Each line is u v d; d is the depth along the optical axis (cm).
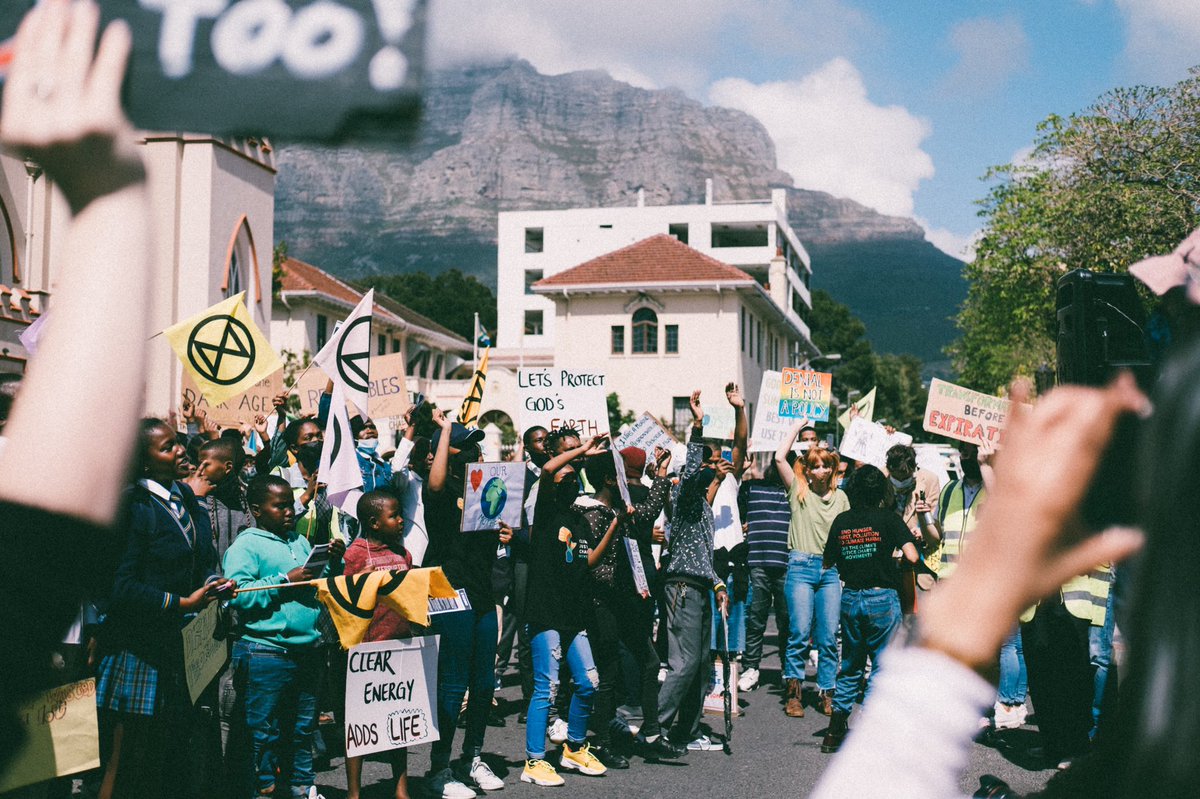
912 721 78
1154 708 82
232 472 751
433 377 5891
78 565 89
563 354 4241
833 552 799
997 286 4081
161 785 502
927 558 930
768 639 1384
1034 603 79
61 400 86
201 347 842
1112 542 78
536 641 717
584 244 7538
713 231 7675
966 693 79
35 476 85
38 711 408
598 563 742
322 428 841
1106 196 2373
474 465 680
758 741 832
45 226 1961
